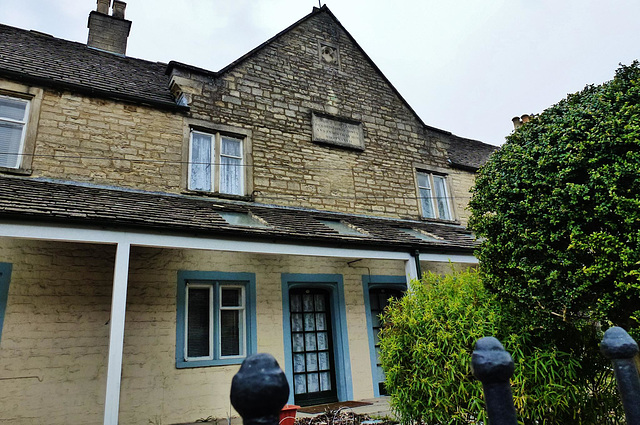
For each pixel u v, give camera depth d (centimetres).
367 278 977
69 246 695
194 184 899
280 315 844
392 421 616
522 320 455
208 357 763
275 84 1069
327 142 1080
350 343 903
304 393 846
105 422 507
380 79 1271
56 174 764
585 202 431
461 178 1323
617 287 393
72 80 847
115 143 836
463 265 1067
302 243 751
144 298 725
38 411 609
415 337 495
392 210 1127
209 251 812
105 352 673
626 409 179
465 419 447
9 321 622
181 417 699
